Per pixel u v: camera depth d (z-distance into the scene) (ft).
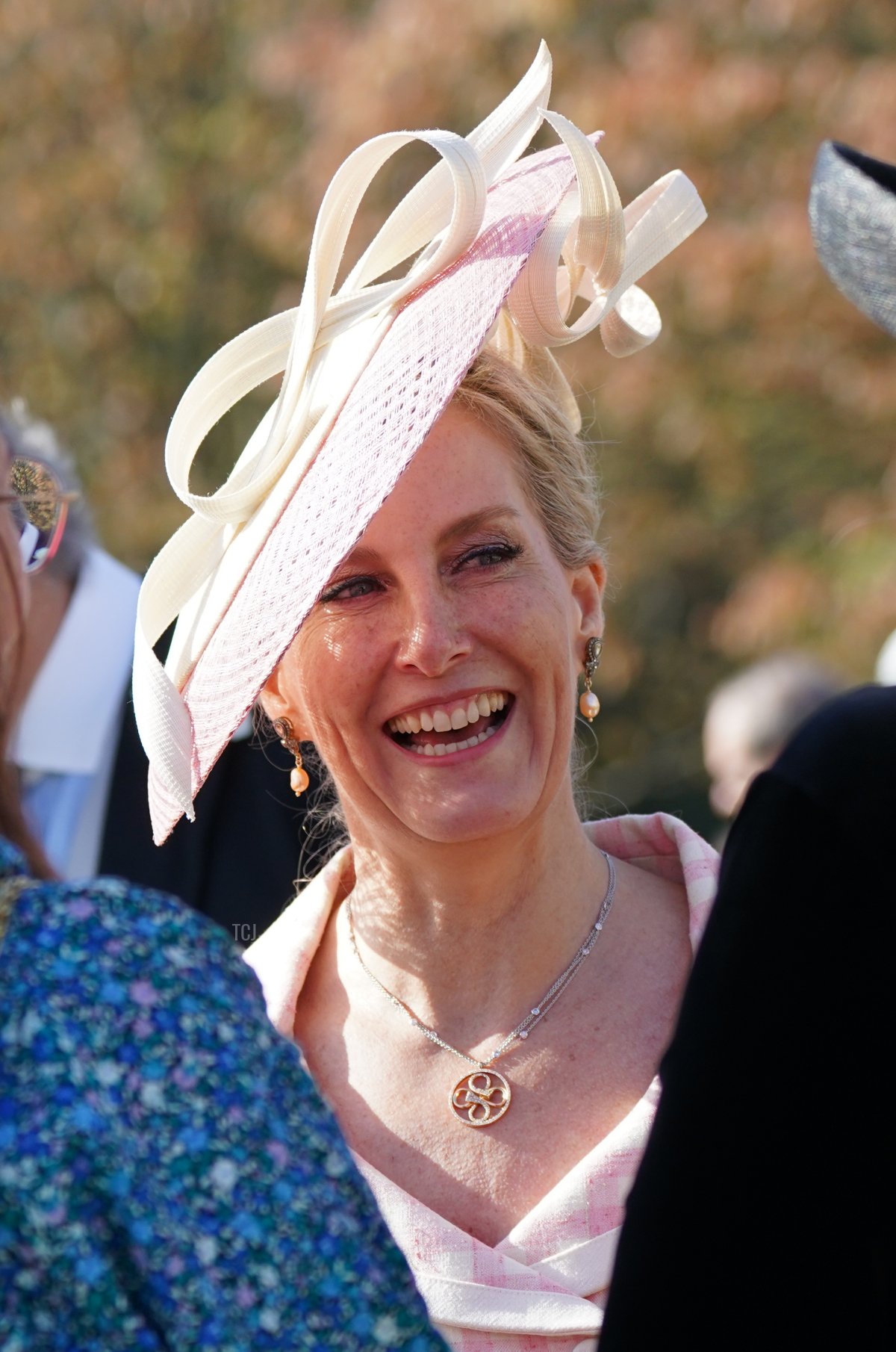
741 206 67.26
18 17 82.23
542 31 69.67
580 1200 12.94
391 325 13.67
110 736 20.27
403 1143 13.89
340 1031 14.85
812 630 66.69
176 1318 8.39
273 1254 8.61
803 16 66.08
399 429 12.75
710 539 79.66
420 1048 14.34
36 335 82.94
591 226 13.85
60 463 20.93
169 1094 8.63
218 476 79.20
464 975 14.38
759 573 70.23
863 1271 8.66
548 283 13.75
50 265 81.71
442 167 14.21
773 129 66.95
